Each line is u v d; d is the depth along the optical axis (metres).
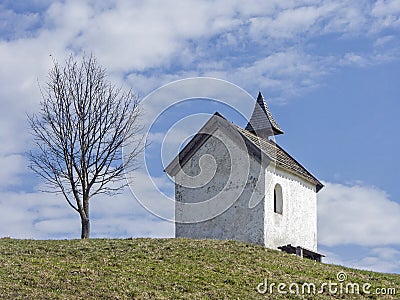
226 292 26.81
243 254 32.41
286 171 39.50
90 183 39.62
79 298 24.67
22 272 26.70
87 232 38.97
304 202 41.28
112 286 26.03
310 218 41.81
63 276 26.69
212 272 29.03
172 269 28.94
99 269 28.06
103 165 40.00
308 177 41.81
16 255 29.59
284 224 38.66
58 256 30.05
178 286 26.88
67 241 33.56
